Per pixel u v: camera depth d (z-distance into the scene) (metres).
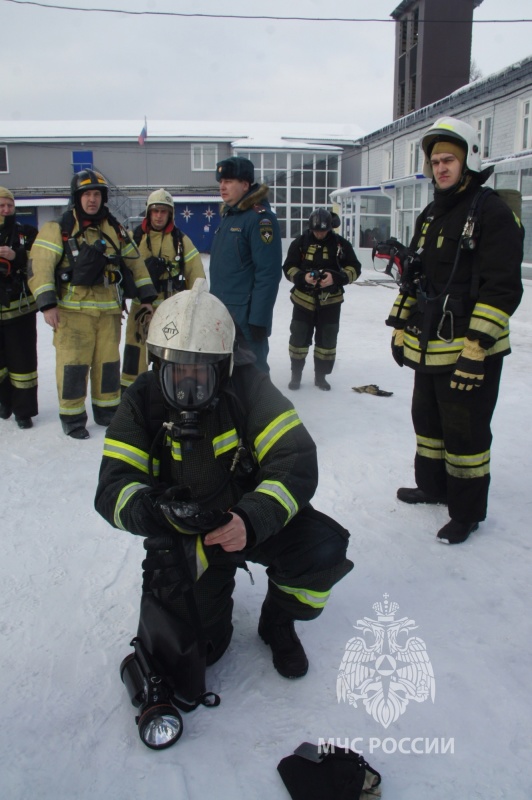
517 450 4.61
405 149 22.52
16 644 2.55
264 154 33.41
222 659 2.48
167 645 2.13
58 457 4.62
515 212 3.09
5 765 1.98
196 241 35.00
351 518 3.64
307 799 1.84
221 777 1.95
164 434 2.16
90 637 2.59
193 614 2.17
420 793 1.91
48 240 4.71
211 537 1.95
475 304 3.06
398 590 2.92
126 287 5.04
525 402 5.73
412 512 3.70
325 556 2.21
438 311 3.19
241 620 2.72
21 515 3.70
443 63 23.59
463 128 2.99
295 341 6.27
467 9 23.33
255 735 2.11
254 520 1.99
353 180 35.38
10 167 33.94
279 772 1.95
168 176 34.78
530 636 2.60
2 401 5.42
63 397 4.96
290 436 2.14
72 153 33.88
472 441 3.20
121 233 4.96
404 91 26.20
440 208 3.21
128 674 2.18
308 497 2.13
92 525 3.57
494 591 2.90
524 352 7.81
